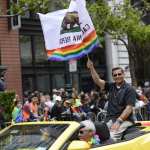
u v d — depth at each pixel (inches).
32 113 707.4
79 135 327.6
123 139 356.5
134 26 955.3
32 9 768.9
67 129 321.1
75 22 440.5
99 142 347.9
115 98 401.4
